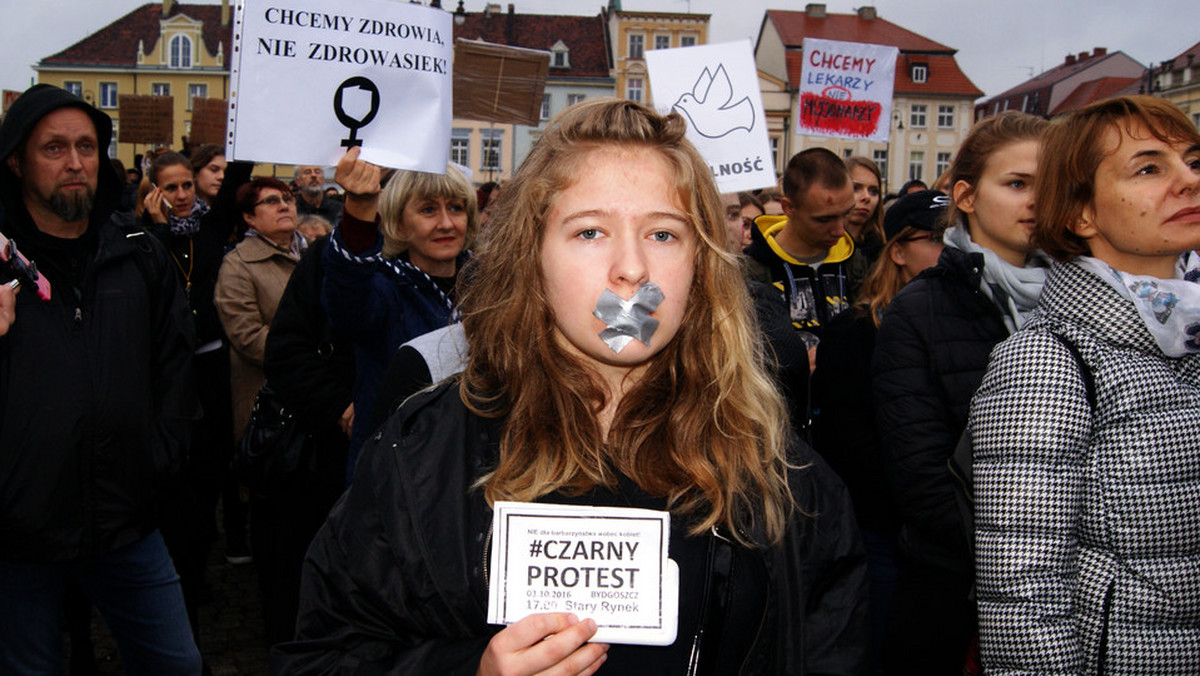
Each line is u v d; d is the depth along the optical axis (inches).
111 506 99.0
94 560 99.4
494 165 2033.7
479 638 47.0
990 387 63.8
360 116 104.0
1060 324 63.3
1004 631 59.1
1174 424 59.1
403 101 106.3
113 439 99.0
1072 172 65.1
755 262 155.6
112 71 2206.0
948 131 2224.4
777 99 2058.3
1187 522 58.7
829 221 147.9
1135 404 59.4
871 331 103.5
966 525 68.7
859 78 279.3
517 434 49.3
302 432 122.9
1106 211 63.2
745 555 49.3
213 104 325.7
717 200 51.2
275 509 132.6
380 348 104.7
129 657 108.1
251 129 99.9
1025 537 59.2
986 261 84.7
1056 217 66.6
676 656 47.2
